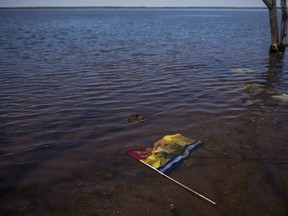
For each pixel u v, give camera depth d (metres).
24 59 14.91
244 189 3.91
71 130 5.97
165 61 14.22
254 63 13.56
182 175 4.27
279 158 4.71
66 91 8.95
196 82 9.93
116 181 4.15
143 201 3.70
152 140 5.44
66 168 4.51
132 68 12.51
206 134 5.66
